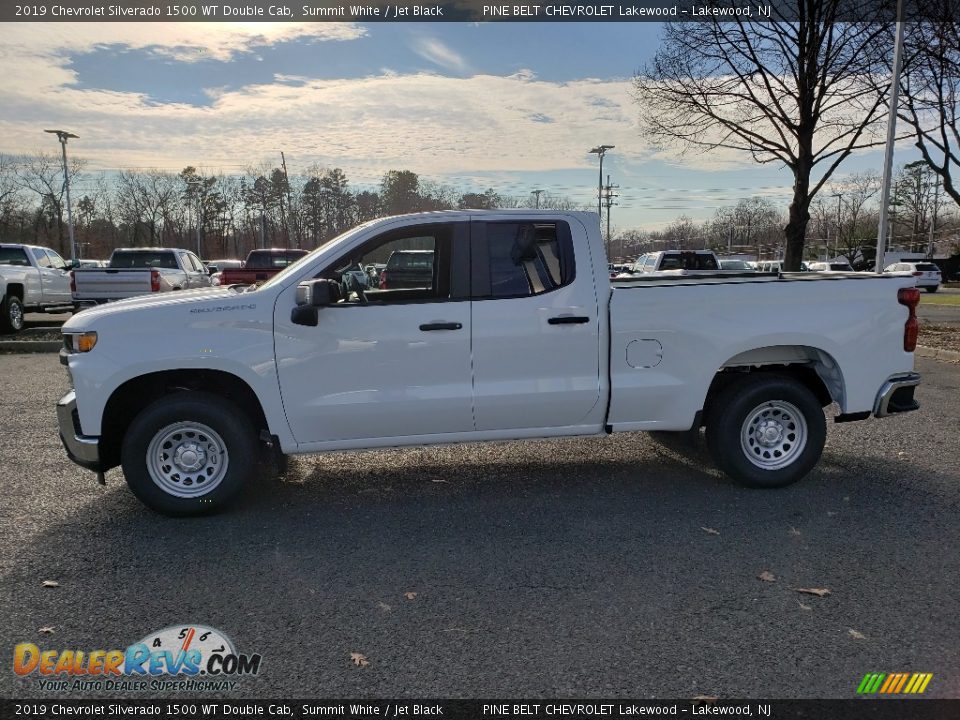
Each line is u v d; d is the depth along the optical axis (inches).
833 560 155.5
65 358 180.1
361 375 184.1
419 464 233.9
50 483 213.6
